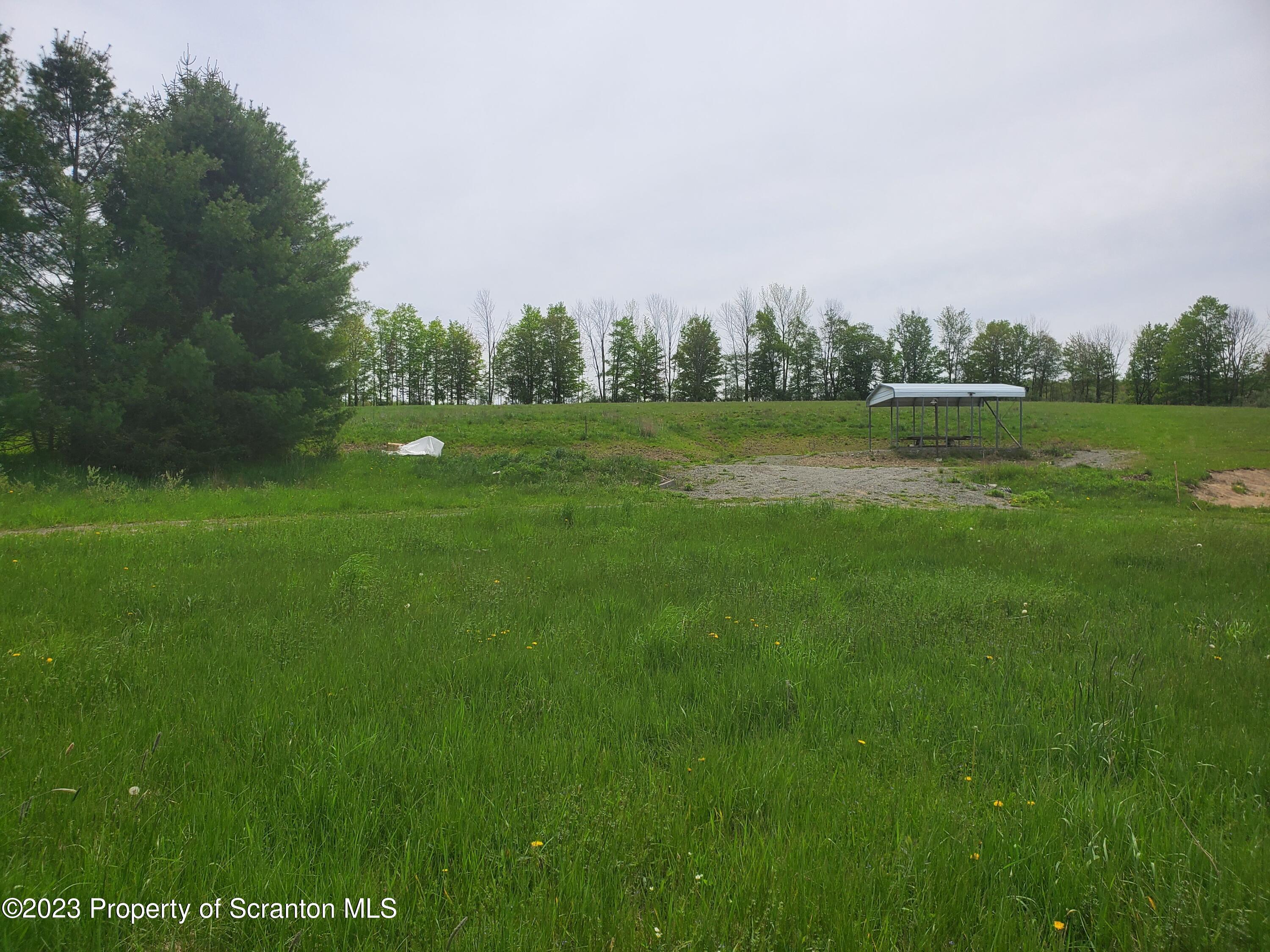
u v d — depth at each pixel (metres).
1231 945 2.39
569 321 89.12
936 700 4.59
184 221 21.45
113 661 5.09
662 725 4.11
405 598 7.34
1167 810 3.21
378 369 83.94
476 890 2.59
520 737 3.88
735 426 44.00
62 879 2.61
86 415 19.33
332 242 25.14
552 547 10.97
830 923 2.45
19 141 19.27
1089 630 6.32
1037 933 2.46
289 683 4.69
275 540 11.43
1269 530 14.83
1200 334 79.62
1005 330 92.56
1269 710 4.53
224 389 22.66
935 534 12.61
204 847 2.82
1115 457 33.75
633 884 2.75
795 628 6.14
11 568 8.83
